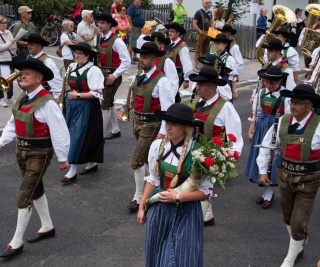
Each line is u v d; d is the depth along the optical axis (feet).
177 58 29.63
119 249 17.01
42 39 22.76
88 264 16.05
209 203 18.31
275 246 17.51
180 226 12.42
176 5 53.01
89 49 21.74
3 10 53.01
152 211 12.71
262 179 16.20
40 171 16.15
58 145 15.90
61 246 17.06
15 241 16.29
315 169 14.89
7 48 30.83
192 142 12.54
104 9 59.16
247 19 65.51
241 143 16.42
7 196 20.83
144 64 19.45
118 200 20.81
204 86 16.31
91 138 22.27
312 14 36.78
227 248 17.29
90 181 22.63
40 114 15.75
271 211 20.25
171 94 19.49
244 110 35.86
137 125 19.93
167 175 12.60
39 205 17.07
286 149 15.11
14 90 36.19
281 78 19.47
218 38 26.13
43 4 54.03
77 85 21.85
